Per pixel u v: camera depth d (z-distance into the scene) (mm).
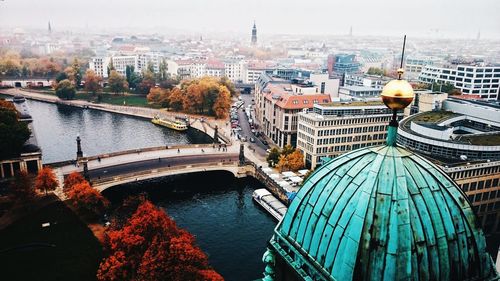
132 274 101750
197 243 140000
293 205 35688
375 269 28969
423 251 29344
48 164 189250
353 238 29859
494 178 147750
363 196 30609
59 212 148375
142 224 106625
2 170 180125
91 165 192875
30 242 129000
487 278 31906
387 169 31297
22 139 186000
